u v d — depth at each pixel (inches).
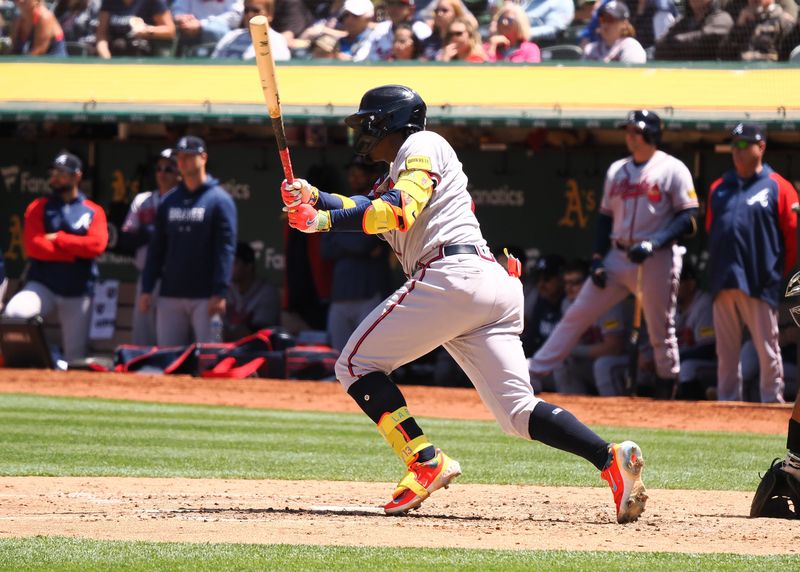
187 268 1665.8
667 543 575.8
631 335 1638.8
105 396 1451.8
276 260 2020.2
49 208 1747.0
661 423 1279.5
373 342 639.8
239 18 1980.8
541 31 1876.2
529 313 1739.7
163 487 780.6
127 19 1999.3
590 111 1688.0
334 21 1934.1
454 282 621.6
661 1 1808.6
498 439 1128.8
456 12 1854.1
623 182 1475.1
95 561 501.0
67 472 845.8
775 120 1640.0
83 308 1779.0
